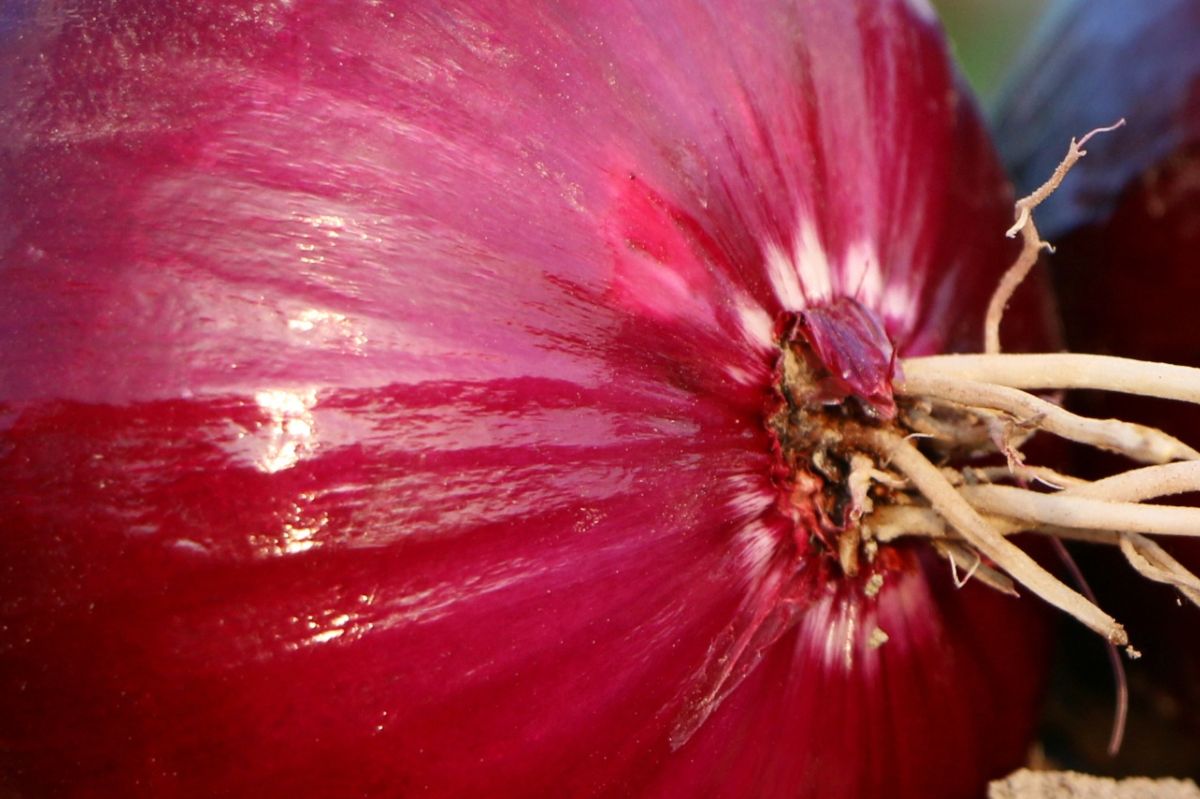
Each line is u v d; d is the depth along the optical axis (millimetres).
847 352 162
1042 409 161
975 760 181
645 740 157
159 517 148
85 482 148
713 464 159
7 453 149
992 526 165
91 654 149
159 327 149
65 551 148
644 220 157
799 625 166
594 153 156
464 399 150
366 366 149
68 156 152
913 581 172
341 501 148
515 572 151
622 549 154
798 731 166
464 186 153
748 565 161
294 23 154
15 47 156
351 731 150
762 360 162
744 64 166
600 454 154
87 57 154
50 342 149
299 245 150
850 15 175
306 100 152
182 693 149
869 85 175
